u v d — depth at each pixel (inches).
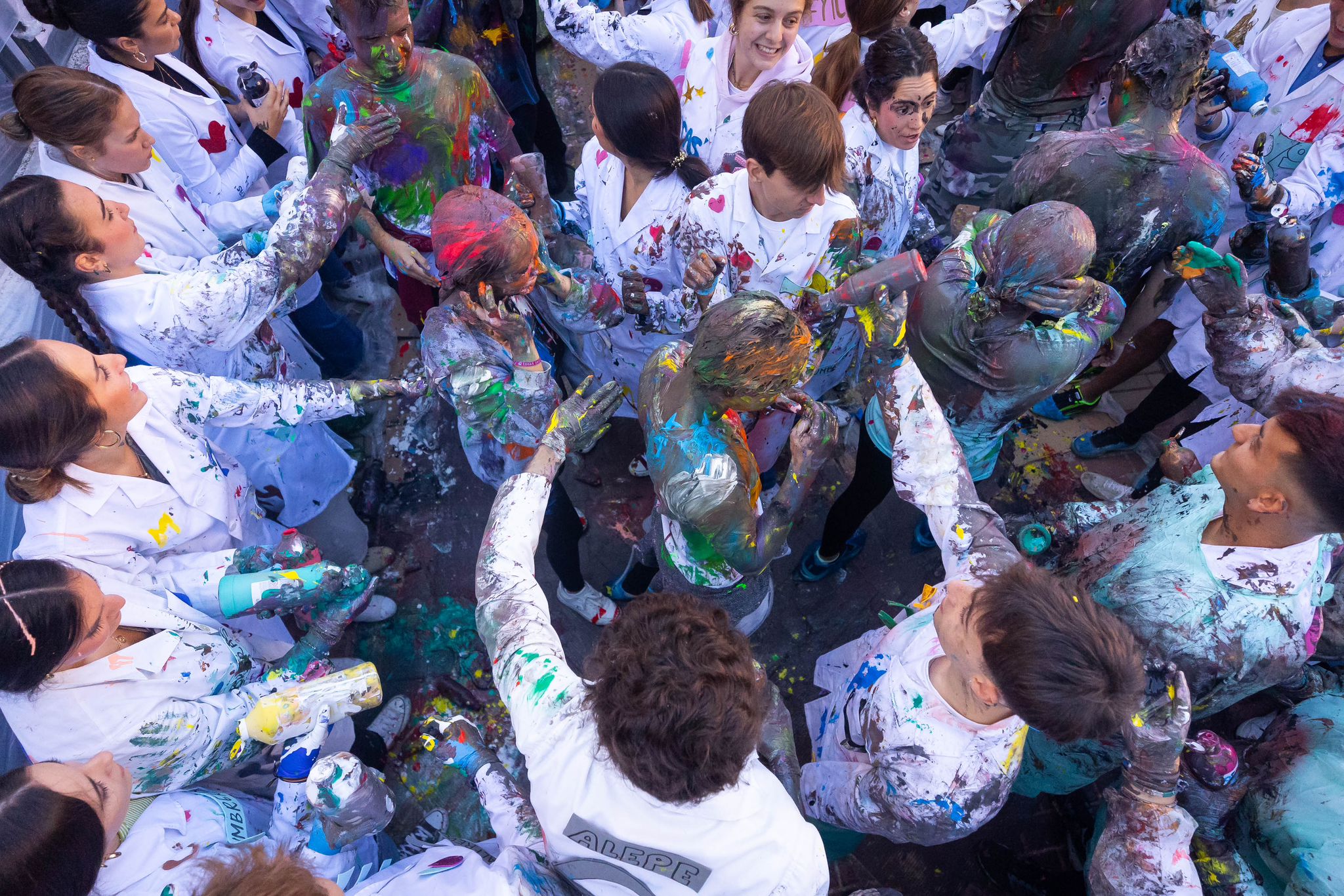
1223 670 69.3
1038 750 89.7
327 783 73.2
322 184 100.8
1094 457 151.1
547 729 57.5
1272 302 96.3
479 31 144.7
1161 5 122.3
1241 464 66.6
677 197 104.7
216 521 93.4
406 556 140.6
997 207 113.5
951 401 103.4
